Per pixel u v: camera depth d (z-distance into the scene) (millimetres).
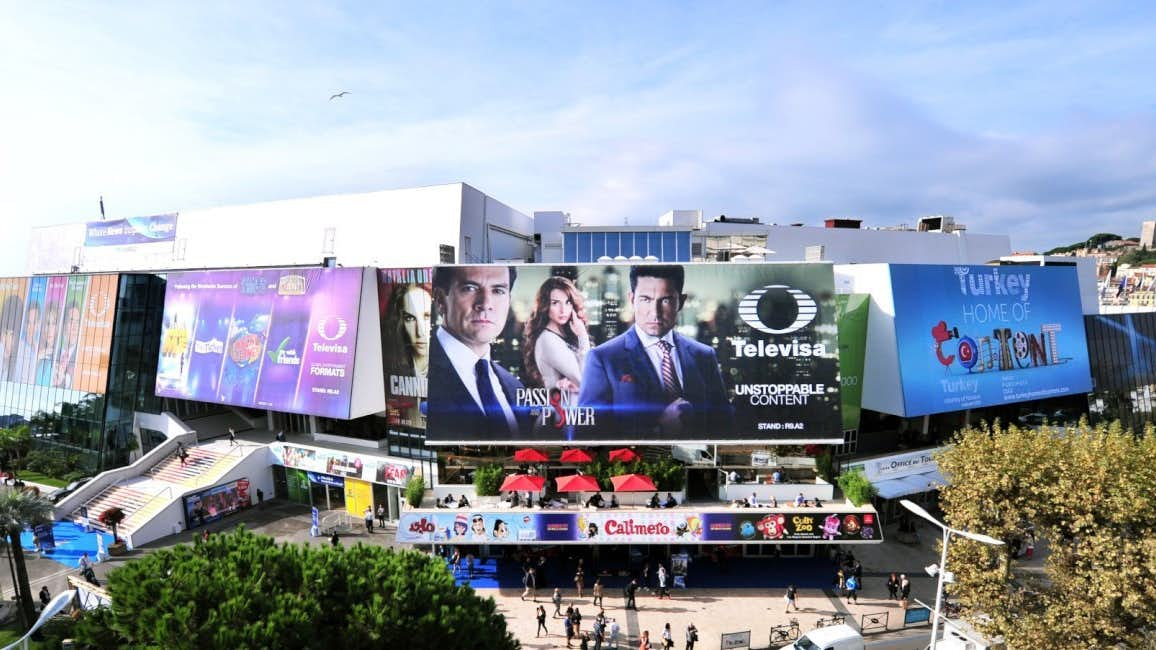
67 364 60312
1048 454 29125
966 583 29734
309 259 67188
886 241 80500
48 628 32656
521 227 74875
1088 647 25547
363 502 49219
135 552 43094
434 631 20891
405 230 61844
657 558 42500
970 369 50969
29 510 34281
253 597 19969
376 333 49812
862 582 39656
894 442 52312
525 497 41812
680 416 44281
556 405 44750
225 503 49344
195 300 55906
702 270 45750
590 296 45781
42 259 92750
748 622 34844
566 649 32188
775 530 39281
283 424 59219
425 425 48031
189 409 60094
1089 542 26484
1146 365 61344
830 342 44688
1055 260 67188
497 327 45719
